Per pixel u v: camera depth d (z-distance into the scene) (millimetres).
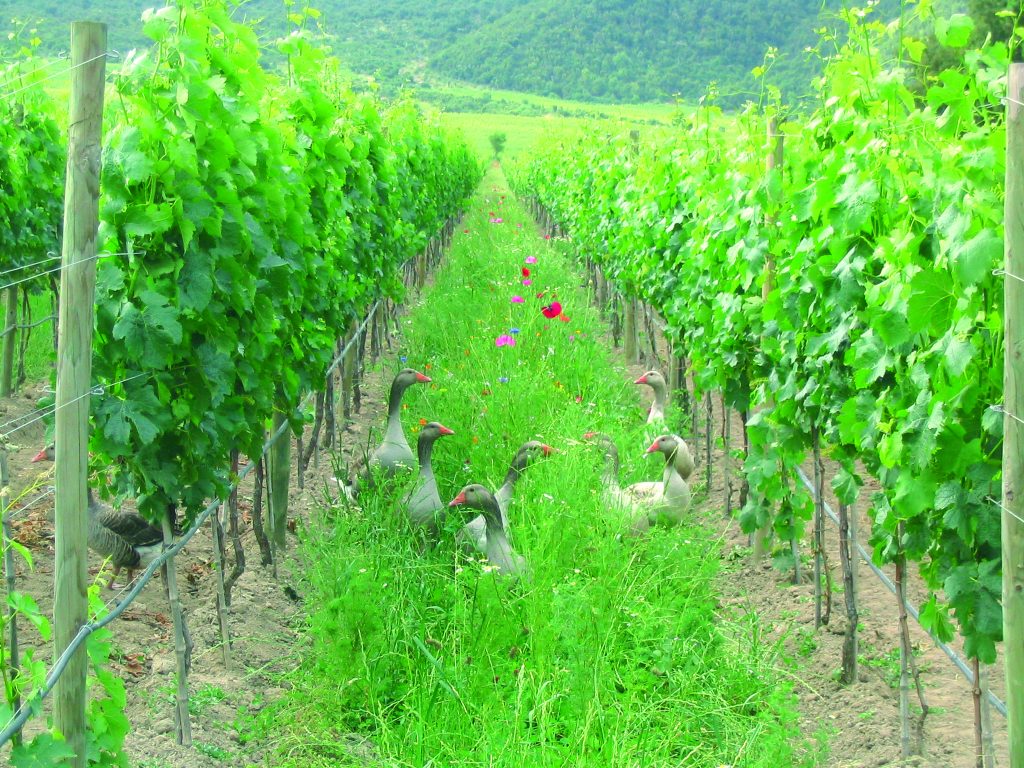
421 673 5547
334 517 7691
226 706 5648
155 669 5941
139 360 4805
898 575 5301
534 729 5047
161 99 4840
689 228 9680
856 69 5316
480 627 5578
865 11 5203
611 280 15766
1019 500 3506
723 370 8086
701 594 6348
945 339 4074
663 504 7527
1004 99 3434
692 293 8930
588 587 5828
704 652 5559
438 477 8500
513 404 9336
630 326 14766
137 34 47969
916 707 5812
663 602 5953
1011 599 3553
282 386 6945
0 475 6246
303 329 7469
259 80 5695
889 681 6125
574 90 111938
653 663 5500
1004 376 3514
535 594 5730
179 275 4957
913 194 4566
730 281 7719
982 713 4863
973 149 4016
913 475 4309
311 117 8297
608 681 5156
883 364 4766
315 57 8195
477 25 151125
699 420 10828
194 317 5078
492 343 11852
